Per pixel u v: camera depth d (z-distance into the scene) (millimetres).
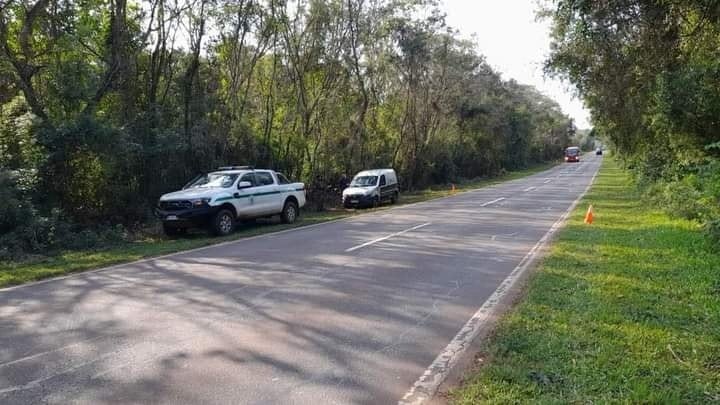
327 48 27469
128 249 13305
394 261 11109
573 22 13711
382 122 37156
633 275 8945
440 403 4621
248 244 13906
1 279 9547
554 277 8992
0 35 15773
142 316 7227
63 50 17391
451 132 51781
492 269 10266
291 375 5242
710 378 4898
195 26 21156
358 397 4758
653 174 21141
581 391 4629
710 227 10680
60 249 13305
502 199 28328
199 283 9211
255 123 25266
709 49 12562
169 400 4695
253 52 24297
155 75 20422
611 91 18781
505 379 4941
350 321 6973
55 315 7312
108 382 5082
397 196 30016
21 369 5406
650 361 5254
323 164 28078
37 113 15727
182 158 19641
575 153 105562
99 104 18500
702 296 7520
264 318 7102
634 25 12766
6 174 12812
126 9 19359
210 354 5797
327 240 14305
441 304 7793
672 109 13023
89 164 15711
